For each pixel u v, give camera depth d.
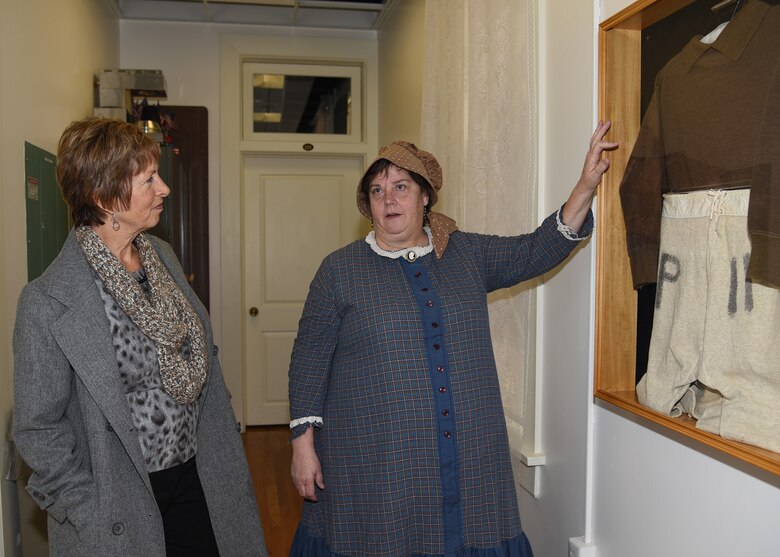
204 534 1.50
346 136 4.75
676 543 1.38
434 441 1.47
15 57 2.13
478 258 1.61
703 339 1.22
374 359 1.49
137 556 1.34
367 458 1.49
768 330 1.08
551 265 1.56
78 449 1.36
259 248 4.76
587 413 1.71
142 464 1.34
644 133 1.40
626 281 1.53
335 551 1.52
